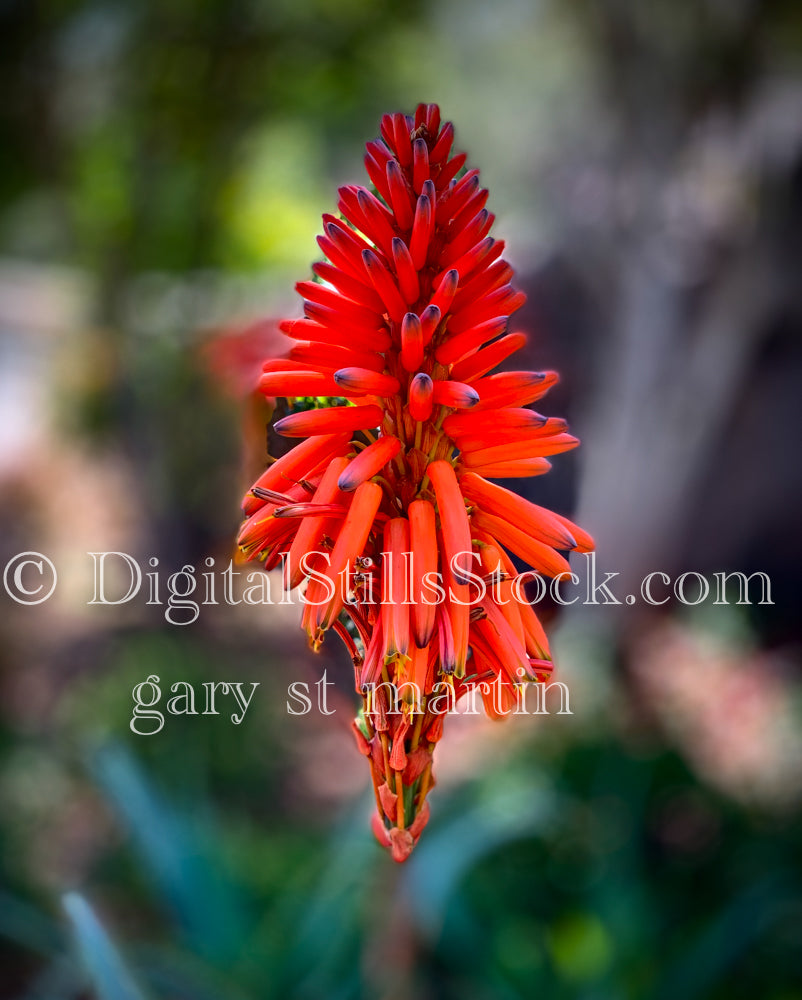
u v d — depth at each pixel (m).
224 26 7.01
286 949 3.26
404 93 8.03
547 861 4.59
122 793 3.51
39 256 12.45
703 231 7.05
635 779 4.90
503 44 8.18
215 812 5.17
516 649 1.29
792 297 7.10
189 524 7.98
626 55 6.70
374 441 1.40
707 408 7.45
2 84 7.18
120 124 7.55
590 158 7.33
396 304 1.29
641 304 7.27
